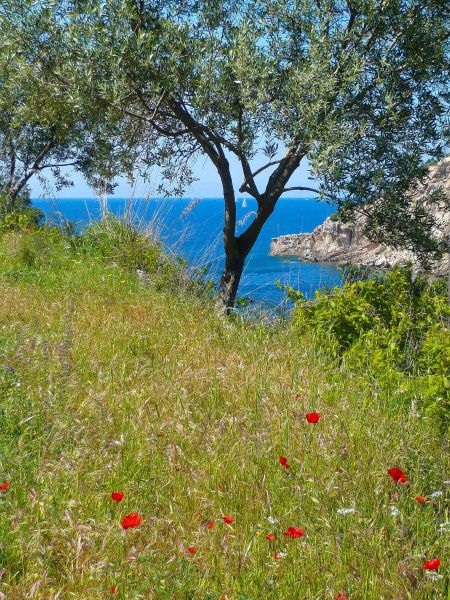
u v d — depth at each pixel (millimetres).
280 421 5227
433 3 10383
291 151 11406
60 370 6117
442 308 7820
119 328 7949
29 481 4160
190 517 3963
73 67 10578
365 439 4953
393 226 10617
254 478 4266
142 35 10344
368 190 9992
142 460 4590
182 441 4891
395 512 3809
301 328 8023
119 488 4180
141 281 11250
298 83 9828
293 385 6160
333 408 5625
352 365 6914
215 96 10438
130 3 10789
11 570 3379
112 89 10578
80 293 10242
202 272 11617
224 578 3373
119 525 3719
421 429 5227
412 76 10539
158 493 4195
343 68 10055
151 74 10781
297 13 10430
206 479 4336
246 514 3951
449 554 3594
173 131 13133
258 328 8297
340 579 3346
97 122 11664
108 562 3326
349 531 3662
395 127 10336
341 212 10250
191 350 7289
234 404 5758
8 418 5105
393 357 6805
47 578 3270
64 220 15305
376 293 8273
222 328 8398
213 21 11148
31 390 5684
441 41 10516
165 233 13391
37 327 7398
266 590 3234
